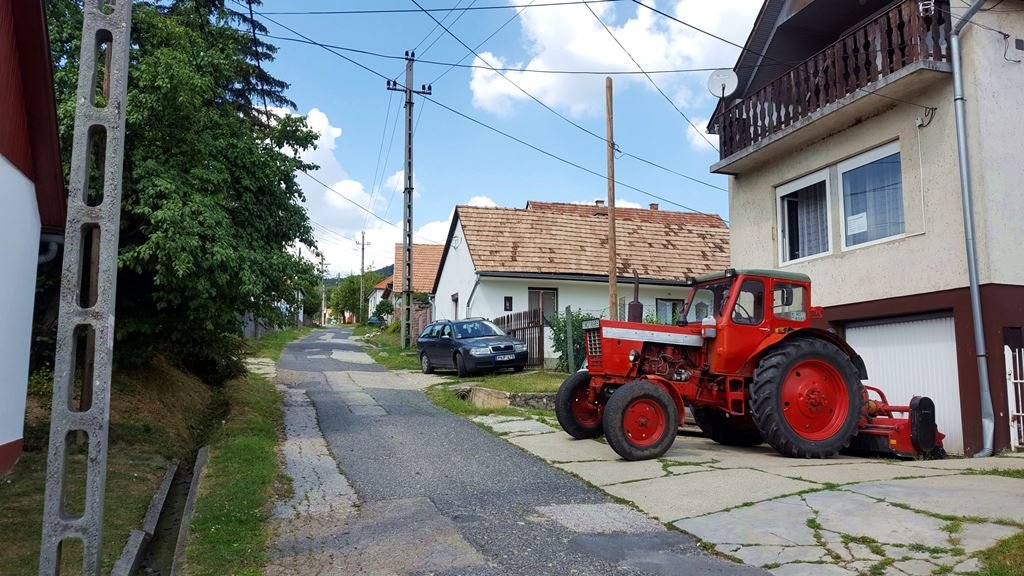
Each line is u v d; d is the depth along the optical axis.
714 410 9.84
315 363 22.47
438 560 5.03
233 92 21.88
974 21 9.12
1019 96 9.29
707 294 9.46
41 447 7.68
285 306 11.16
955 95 9.09
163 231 8.80
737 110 12.89
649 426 8.36
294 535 5.66
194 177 9.72
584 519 5.99
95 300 4.14
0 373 6.55
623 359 8.96
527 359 17.84
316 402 13.46
